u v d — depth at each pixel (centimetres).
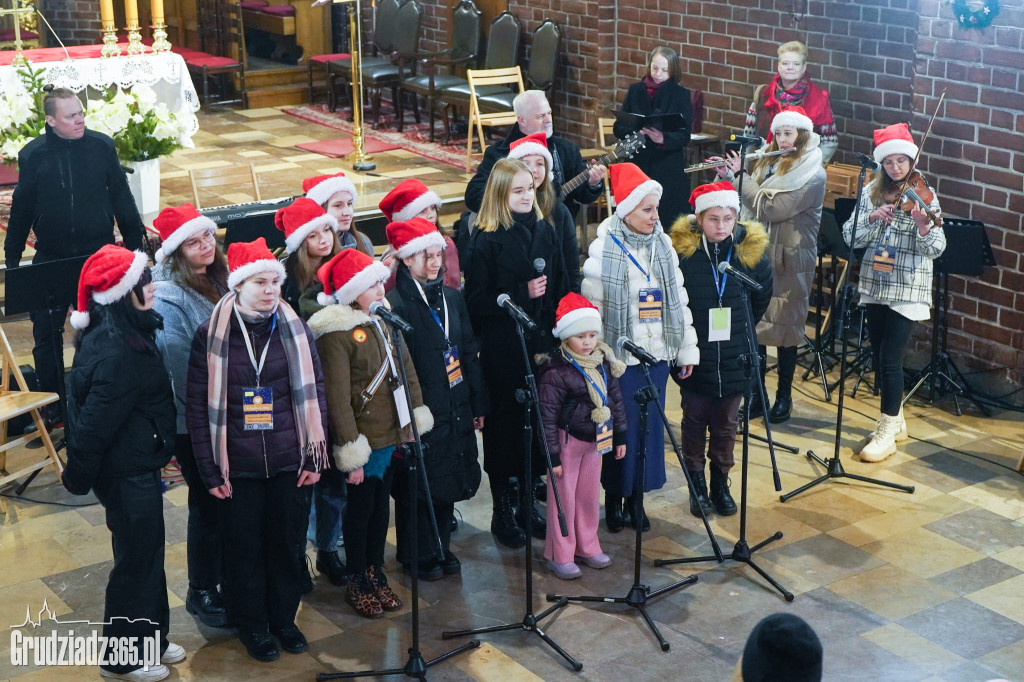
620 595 449
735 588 455
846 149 744
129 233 579
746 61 802
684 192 703
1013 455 570
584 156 852
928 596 449
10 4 1120
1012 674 400
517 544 488
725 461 508
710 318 486
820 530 500
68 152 548
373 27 1155
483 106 938
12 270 501
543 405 443
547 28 930
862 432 598
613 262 470
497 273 464
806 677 231
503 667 403
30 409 514
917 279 552
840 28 730
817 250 627
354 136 916
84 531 498
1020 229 604
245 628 406
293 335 385
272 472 386
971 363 642
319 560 461
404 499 456
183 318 404
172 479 540
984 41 600
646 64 880
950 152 631
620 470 484
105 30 836
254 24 1234
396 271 440
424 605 444
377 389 409
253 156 956
